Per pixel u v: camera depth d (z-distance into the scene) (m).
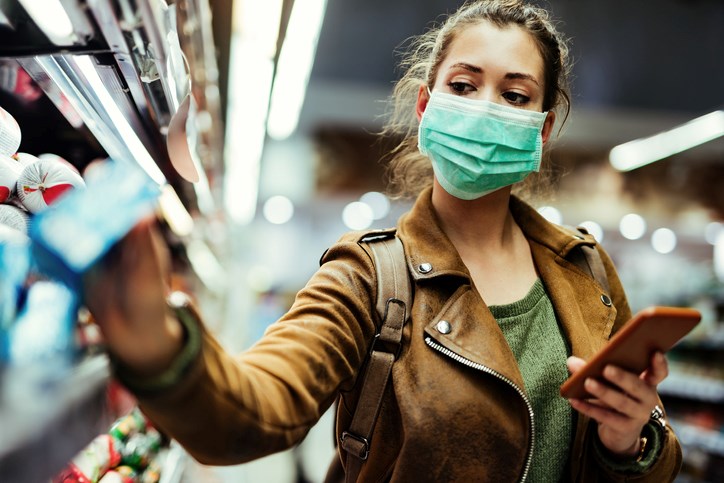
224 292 8.68
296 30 2.56
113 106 1.12
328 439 4.32
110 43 0.88
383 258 1.08
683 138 7.43
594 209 9.37
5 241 0.72
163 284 0.58
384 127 1.55
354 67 7.14
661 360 0.79
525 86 1.15
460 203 1.20
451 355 1.00
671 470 1.08
